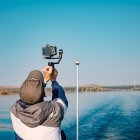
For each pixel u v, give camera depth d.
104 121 12.94
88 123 13.00
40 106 1.73
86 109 13.56
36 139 1.74
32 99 1.75
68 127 12.60
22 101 1.83
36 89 1.76
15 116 1.78
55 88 1.94
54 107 1.78
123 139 12.20
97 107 13.69
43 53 2.05
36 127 1.74
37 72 1.83
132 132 12.31
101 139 12.33
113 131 12.68
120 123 12.96
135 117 12.97
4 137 10.85
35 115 1.71
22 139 1.77
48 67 2.02
